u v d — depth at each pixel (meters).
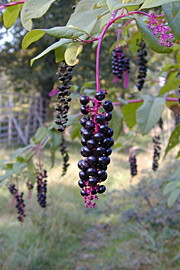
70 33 0.99
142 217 5.58
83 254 4.82
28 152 2.61
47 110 14.88
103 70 9.84
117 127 2.38
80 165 0.94
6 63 13.15
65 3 6.59
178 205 5.28
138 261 4.38
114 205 6.48
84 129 0.92
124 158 10.88
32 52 9.44
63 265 4.50
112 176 8.49
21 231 5.02
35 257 4.37
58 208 6.01
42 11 1.24
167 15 1.05
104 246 5.05
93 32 1.14
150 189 6.06
